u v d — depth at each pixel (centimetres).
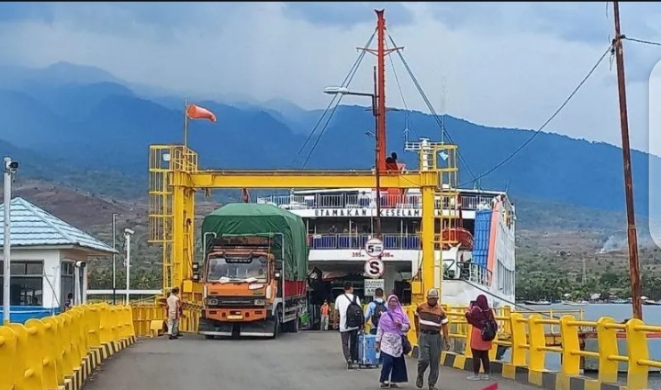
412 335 2648
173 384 1828
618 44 3014
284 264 3584
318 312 4731
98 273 7519
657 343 3180
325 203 4766
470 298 4069
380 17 5284
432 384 1739
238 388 1767
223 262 3409
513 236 5419
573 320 1712
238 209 3578
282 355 2612
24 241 3541
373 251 3145
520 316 1991
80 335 1858
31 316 3225
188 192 4156
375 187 4041
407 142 6706
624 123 2994
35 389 1187
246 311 3362
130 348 2908
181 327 3856
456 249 4262
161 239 3994
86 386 1767
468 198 5028
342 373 2081
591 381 1565
